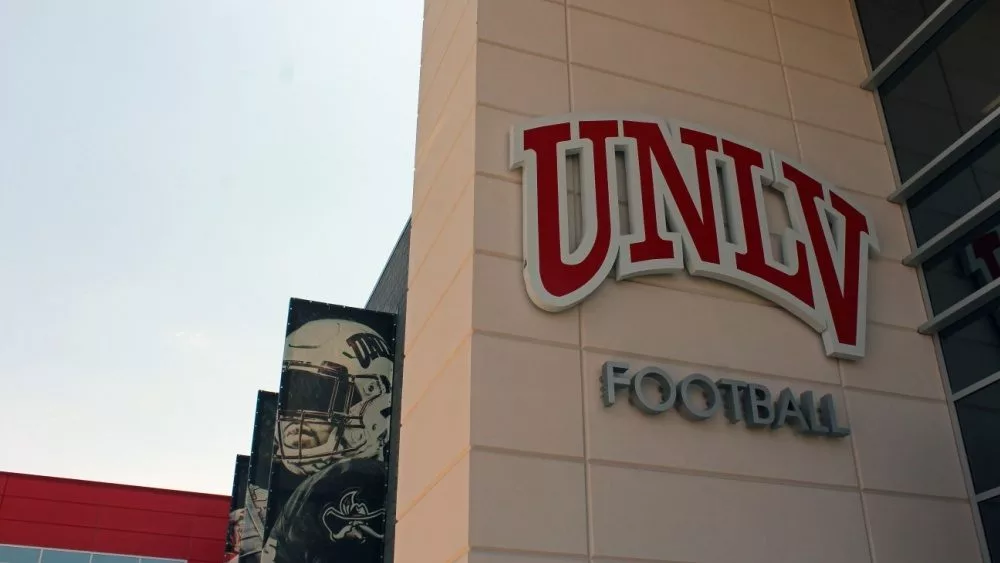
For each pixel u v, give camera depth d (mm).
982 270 12117
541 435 9867
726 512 10180
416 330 12820
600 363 10523
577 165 11742
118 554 35594
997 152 12273
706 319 11289
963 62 13102
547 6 12984
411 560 10969
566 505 9594
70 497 35812
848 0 15602
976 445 11641
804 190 12695
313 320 19359
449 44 14133
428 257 12875
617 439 10125
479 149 11469
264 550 16984
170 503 37188
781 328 11672
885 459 11359
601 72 12773
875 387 11836
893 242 13266
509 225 11039
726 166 12352
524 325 10430
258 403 22344
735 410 10625
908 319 12680
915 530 11031
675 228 11547
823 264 12211
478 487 9398
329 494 17766
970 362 12031
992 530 11148
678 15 13836
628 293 11086
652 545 9703
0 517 34500
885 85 14547
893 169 14000
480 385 9945
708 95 13344
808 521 10523
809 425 10992
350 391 18875
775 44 14383
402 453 12344
